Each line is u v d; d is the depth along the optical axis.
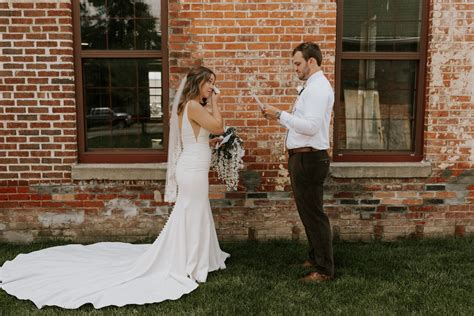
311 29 4.70
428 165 4.91
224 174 4.38
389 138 5.14
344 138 5.13
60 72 4.70
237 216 4.94
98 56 4.86
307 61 3.80
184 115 4.08
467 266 4.28
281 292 3.76
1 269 4.11
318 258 4.00
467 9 4.74
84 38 4.86
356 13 4.95
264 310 3.48
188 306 3.56
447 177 4.96
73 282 3.88
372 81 5.06
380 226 5.01
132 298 3.66
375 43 5.00
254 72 4.74
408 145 5.16
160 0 4.84
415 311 3.46
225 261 4.43
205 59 4.72
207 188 4.15
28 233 4.90
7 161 4.79
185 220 4.05
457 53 4.80
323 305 3.56
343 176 4.88
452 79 4.83
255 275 4.10
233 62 4.72
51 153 4.80
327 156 3.88
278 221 4.95
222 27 4.68
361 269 4.22
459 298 3.67
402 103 5.10
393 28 4.98
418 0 4.94
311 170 3.82
